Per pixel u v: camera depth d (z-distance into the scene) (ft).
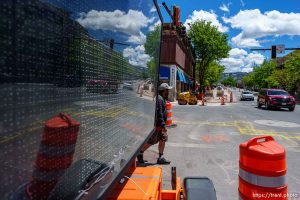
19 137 3.55
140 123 10.23
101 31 5.99
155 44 12.48
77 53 4.98
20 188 3.59
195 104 113.39
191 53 196.54
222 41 189.57
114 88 7.14
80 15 5.02
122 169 7.42
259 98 97.45
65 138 4.66
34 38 3.77
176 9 51.90
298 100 178.29
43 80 4.00
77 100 5.06
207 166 24.13
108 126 6.69
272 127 47.44
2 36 3.21
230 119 57.52
